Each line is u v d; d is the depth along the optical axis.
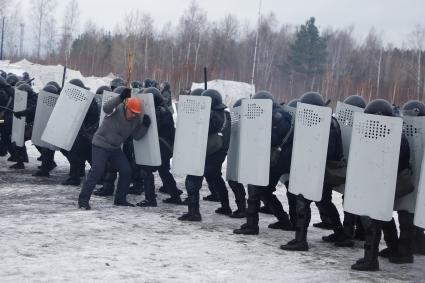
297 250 6.71
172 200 9.36
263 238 7.25
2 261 5.37
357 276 5.76
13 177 10.83
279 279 5.45
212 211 9.01
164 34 64.19
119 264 5.53
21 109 11.06
